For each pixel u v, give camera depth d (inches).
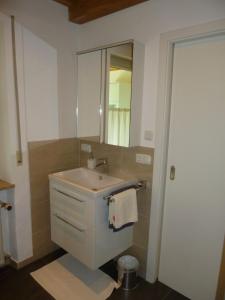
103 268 85.0
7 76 70.4
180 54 66.2
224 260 64.0
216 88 61.1
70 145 93.2
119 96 74.4
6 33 68.4
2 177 80.5
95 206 66.7
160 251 79.0
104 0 72.4
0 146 78.4
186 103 66.8
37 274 80.3
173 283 77.0
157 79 69.1
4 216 82.0
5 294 71.6
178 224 73.4
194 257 71.4
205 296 70.7
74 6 81.0
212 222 66.4
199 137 65.6
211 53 60.9
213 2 56.3
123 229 77.7
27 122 77.9
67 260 88.1
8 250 85.0
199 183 67.3
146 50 70.6
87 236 70.7
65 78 86.8
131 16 72.3
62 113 87.9
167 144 71.9
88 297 71.6
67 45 85.5
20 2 70.7
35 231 85.4
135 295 73.7
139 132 75.4
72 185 72.9
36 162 82.1
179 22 62.5
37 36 76.4
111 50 75.6
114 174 84.4
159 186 72.3
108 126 80.0
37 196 84.2
